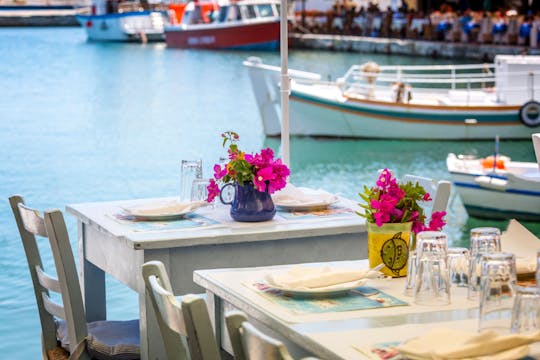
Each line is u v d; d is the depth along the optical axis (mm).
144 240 3420
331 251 3758
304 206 3980
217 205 4137
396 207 2850
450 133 15648
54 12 58750
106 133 15477
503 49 31719
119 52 36438
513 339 2033
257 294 2668
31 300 6047
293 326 2348
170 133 15492
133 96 21172
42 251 7273
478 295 2578
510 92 15648
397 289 2711
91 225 3844
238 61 32406
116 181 11125
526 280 2793
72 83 24094
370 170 12945
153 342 3381
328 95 15953
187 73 27531
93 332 3568
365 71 16234
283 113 4734
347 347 2168
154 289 2422
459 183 9586
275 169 3742
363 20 38031
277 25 37938
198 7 41031
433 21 35031
